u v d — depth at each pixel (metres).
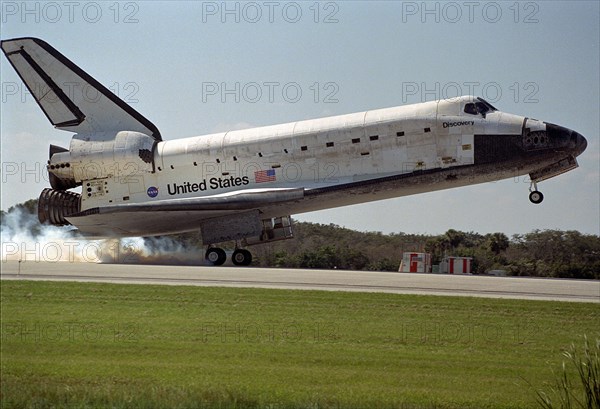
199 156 106.56
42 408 40.41
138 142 109.19
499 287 78.31
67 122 113.44
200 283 77.25
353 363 47.59
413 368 46.84
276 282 79.25
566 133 95.81
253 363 47.50
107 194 110.75
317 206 102.81
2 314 60.97
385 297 68.06
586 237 150.25
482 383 44.16
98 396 40.88
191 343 52.06
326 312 61.78
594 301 68.88
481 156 96.31
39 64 113.38
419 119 97.94
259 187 104.06
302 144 102.19
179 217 105.50
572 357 42.41
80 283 75.38
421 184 98.44
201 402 40.03
